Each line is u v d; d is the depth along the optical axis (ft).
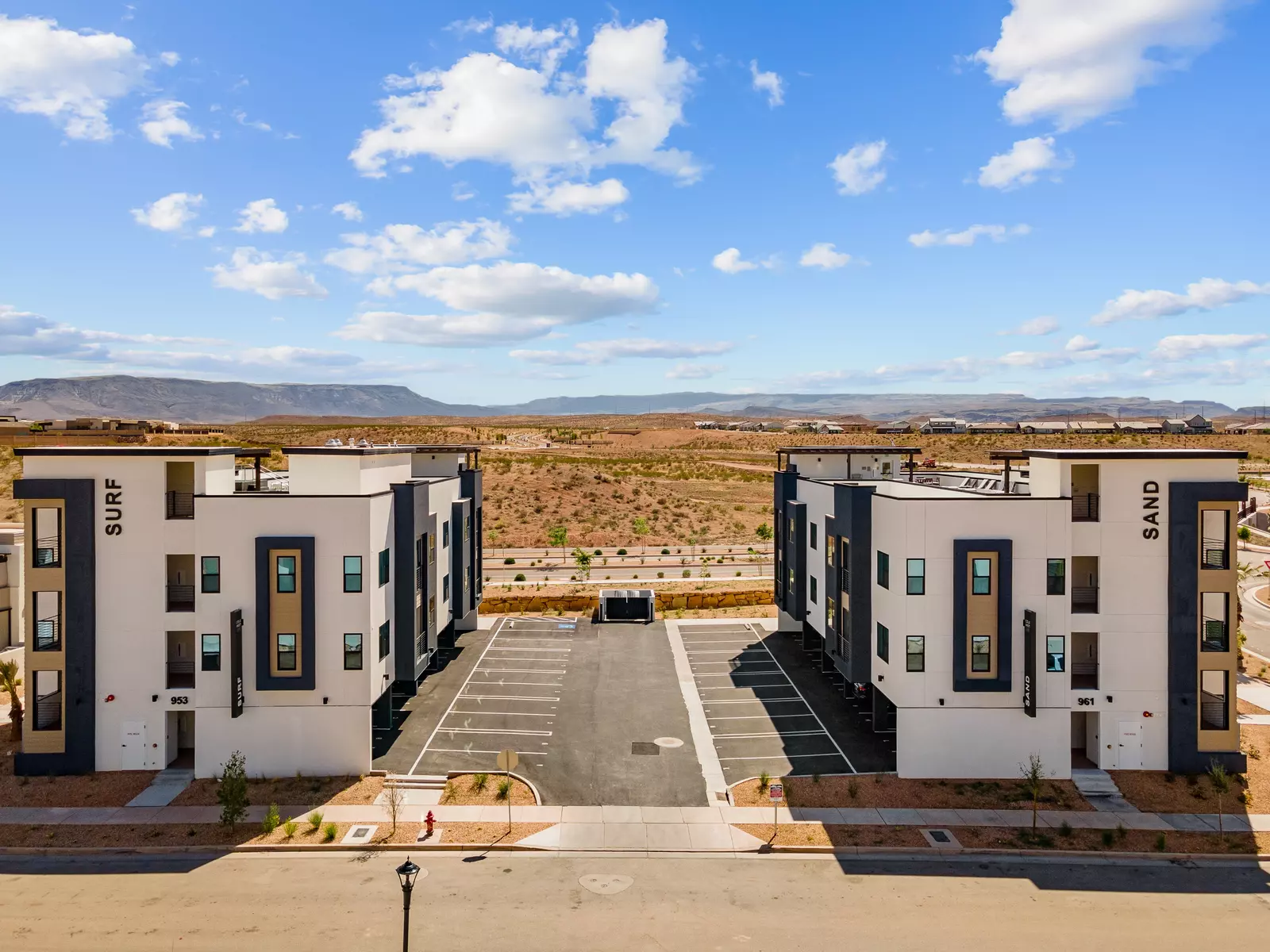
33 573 100.78
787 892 76.64
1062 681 100.78
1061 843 85.66
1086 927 71.15
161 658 101.45
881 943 68.54
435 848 84.64
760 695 130.82
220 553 100.53
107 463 100.89
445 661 148.25
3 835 85.92
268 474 140.97
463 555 156.66
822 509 135.64
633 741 112.06
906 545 100.58
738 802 94.63
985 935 69.82
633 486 346.54
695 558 250.98
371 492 118.52
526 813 91.91
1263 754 107.34
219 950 66.69
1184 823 90.27
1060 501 100.48
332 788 97.76
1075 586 104.88
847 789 97.71
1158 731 102.22
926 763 100.78
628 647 158.30
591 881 78.38
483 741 111.34
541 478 342.44
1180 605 101.45
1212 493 101.09
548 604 188.14
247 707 100.58
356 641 100.94
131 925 70.23
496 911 72.95
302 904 73.77
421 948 67.00
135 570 101.09
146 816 90.53
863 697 127.24
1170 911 74.02
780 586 166.61
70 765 100.89
